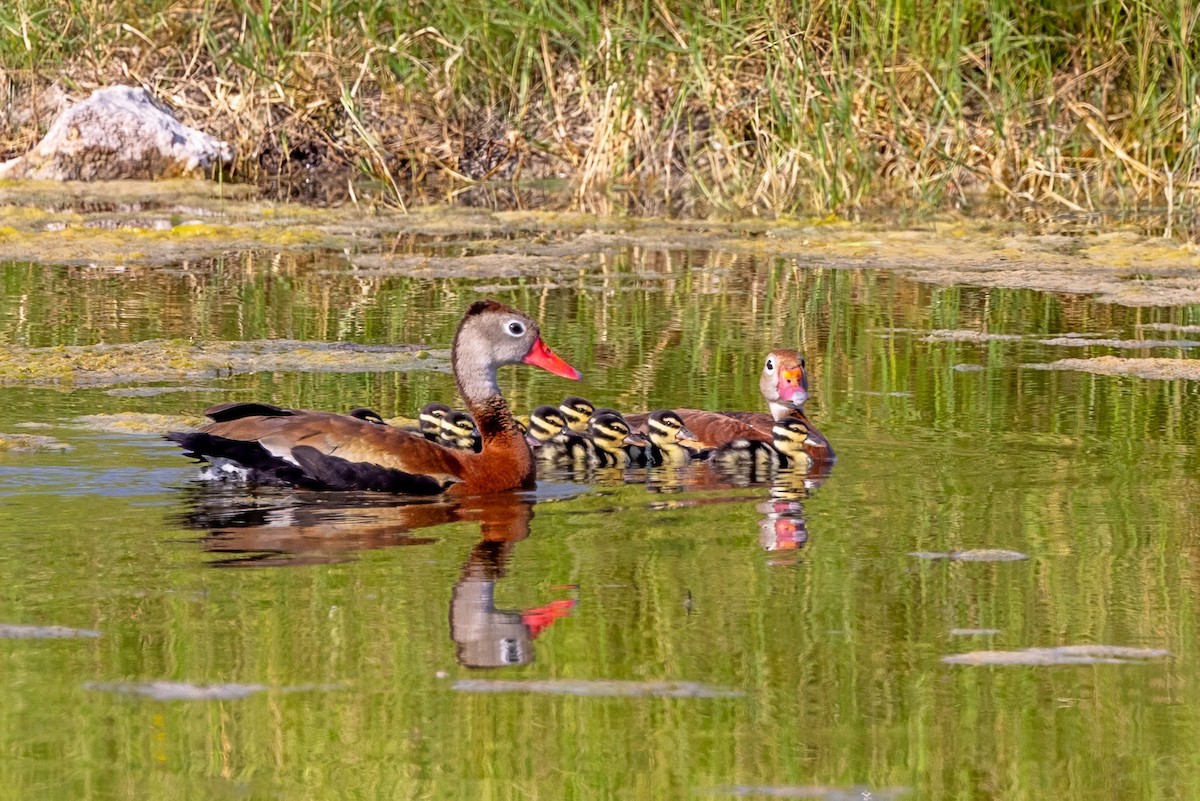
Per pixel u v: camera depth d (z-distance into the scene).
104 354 16.94
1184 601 9.51
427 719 7.67
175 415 14.19
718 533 11.01
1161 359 17.45
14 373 15.92
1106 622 9.12
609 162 29.42
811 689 8.11
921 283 22.56
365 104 31.45
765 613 9.22
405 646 8.56
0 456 12.64
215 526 10.90
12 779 7.01
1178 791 7.03
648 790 7.00
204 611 9.08
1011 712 7.86
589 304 20.61
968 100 29.36
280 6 30.64
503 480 12.40
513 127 31.05
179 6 31.34
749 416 14.09
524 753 7.31
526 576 9.86
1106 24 28.59
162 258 23.67
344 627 8.84
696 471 13.24
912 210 28.52
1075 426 14.47
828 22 28.08
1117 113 29.25
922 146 28.27
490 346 12.78
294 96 30.97
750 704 7.91
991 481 12.54
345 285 21.73
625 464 13.52
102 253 23.92
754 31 28.08
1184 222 27.47
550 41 30.53
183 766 7.16
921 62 27.86
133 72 31.64
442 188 30.83
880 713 7.82
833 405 15.41
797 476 12.82
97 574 9.74
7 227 25.75
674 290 21.77
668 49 27.42
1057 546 10.67
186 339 17.92
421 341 18.06
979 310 20.53
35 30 31.14
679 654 8.52
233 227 26.17
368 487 11.95
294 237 25.69
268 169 31.69
